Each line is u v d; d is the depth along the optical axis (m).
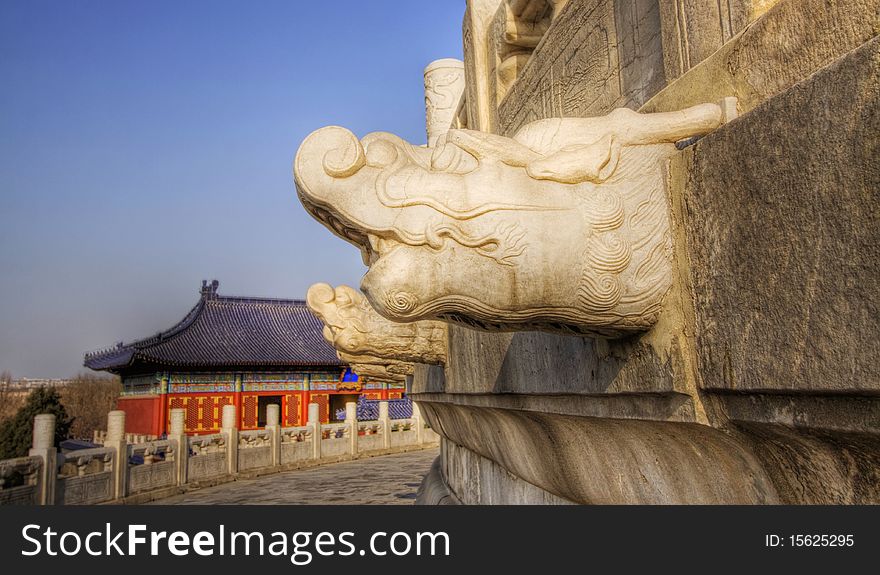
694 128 1.95
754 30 1.83
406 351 5.45
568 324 2.00
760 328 1.60
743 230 1.67
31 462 10.81
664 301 1.97
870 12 1.46
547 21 4.43
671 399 2.00
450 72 8.52
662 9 2.37
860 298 1.30
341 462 21.41
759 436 1.72
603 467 2.85
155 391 29.00
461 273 1.83
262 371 30.86
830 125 1.39
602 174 1.93
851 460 1.48
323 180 1.87
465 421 5.49
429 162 2.03
